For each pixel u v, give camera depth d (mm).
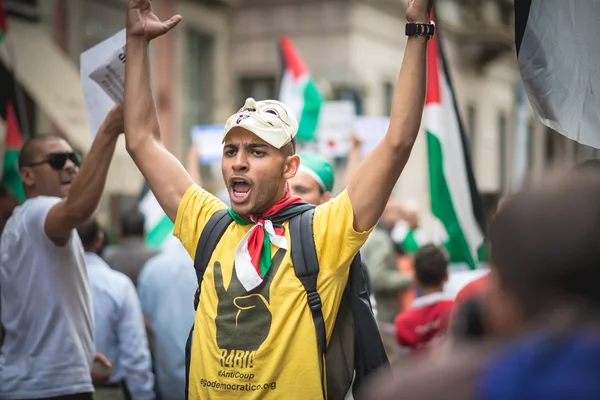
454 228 4355
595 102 2508
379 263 5895
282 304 2152
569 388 972
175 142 14109
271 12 15953
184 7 14383
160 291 4410
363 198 2170
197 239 2369
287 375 2125
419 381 1069
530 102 2566
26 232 3021
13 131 5262
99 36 11938
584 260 1050
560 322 1032
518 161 19500
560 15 2543
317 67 15781
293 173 2342
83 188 2879
